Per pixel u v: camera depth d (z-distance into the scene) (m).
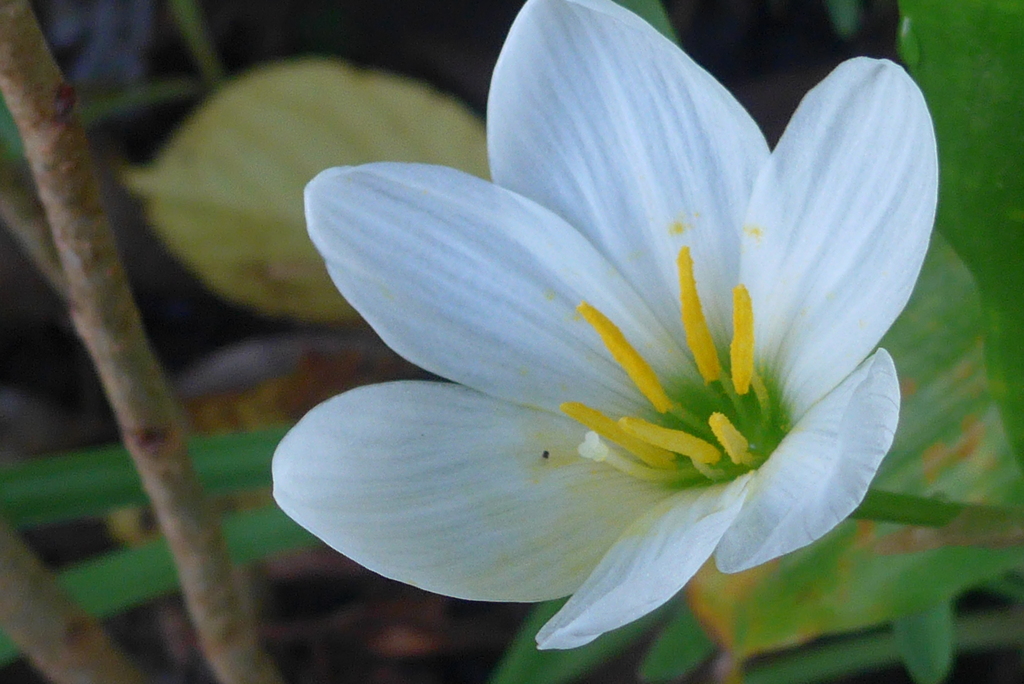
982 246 0.27
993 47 0.26
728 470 0.27
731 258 0.27
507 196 0.27
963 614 0.32
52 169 0.26
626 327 0.27
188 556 0.28
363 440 0.26
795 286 0.27
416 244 0.27
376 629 0.33
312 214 0.26
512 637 0.33
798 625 0.28
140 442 0.27
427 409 0.27
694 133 0.27
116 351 0.27
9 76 0.25
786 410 0.27
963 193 0.26
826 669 0.31
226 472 0.30
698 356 0.27
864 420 0.25
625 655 0.32
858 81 0.26
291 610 0.33
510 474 0.27
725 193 0.27
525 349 0.27
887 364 0.25
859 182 0.26
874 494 0.27
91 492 0.29
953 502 0.27
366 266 0.27
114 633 0.33
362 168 0.27
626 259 0.27
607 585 0.26
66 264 0.26
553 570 0.26
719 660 0.30
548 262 0.27
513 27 0.27
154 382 0.27
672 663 0.29
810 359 0.27
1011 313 0.27
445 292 0.27
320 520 0.26
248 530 0.30
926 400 0.29
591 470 0.27
